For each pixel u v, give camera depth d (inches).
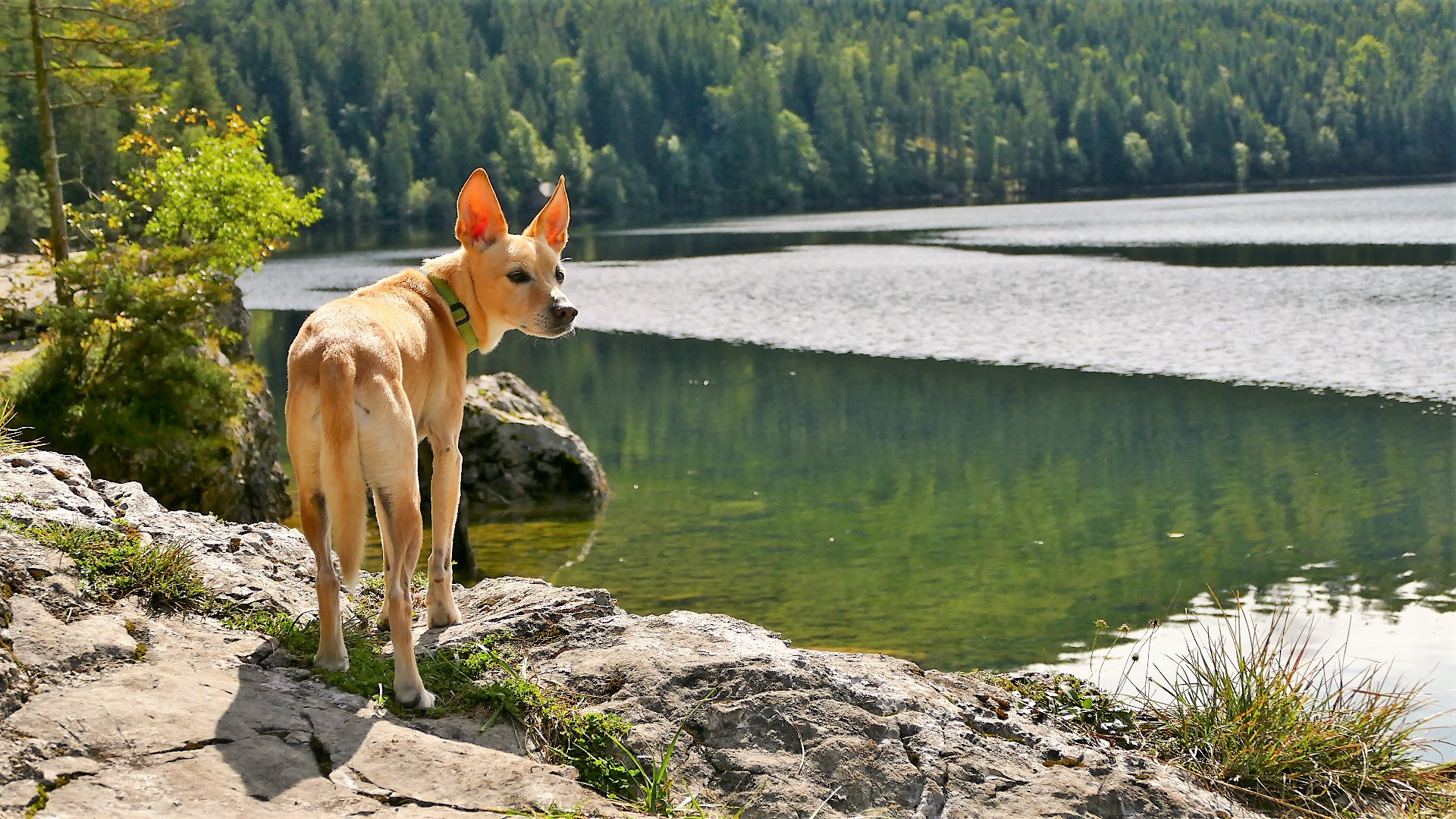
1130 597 484.4
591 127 6491.1
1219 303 1352.1
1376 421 800.3
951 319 1365.7
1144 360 1062.4
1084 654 412.8
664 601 489.4
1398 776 257.6
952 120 6919.3
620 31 7199.8
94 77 823.1
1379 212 3051.2
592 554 567.2
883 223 3774.6
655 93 6776.6
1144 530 589.0
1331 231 2417.6
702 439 855.1
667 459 794.2
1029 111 7106.3
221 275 809.5
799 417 916.0
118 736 172.6
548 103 6555.1
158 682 190.4
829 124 6535.4
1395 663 393.4
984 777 209.8
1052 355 1114.7
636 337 1386.6
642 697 211.0
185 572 233.1
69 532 232.8
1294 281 1499.8
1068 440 800.9
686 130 6712.6
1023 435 823.1
